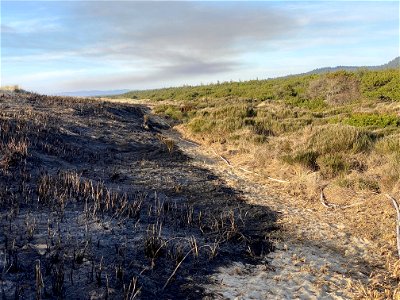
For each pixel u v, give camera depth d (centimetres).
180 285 410
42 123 1227
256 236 580
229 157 1197
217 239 547
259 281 439
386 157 918
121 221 556
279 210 706
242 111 1977
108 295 359
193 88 5756
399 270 470
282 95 3697
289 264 490
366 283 452
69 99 2142
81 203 617
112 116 1811
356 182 777
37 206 570
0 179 670
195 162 1120
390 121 1523
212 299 390
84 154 1042
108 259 432
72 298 350
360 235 593
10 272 375
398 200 677
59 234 460
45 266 396
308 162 939
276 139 1262
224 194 798
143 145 1333
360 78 3575
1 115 1180
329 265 493
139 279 401
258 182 913
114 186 775
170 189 812
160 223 583
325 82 3269
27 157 830
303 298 409
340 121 1648
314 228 619
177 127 1912
